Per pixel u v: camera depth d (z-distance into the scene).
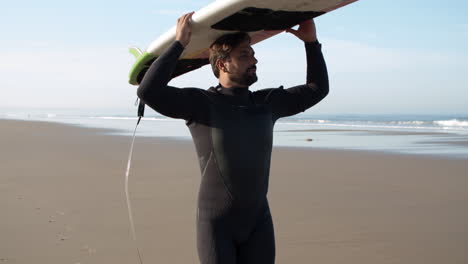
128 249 4.62
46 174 9.21
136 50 2.84
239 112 2.32
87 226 5.41
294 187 7.95
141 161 11.34
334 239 5.01
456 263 4.30
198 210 2.35
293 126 31.88
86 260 4.31
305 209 6.34
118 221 5.64
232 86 2.42
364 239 5.00
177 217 5.84
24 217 5.79
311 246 4.79
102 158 11.95
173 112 2.25
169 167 10.27
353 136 21.03
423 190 7.67
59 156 12.38
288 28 2.56
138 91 2.19
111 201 6.73
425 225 5.53
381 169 10.12
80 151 13.78
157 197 7.02
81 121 42.41
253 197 2.30
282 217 5.93
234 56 2.38
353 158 12.15
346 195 7.25
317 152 13.66
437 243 4.86
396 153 13.34
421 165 10.75
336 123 37.84
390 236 5.11
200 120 2.32
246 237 2.34
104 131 25.22
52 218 5.75
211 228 2.28
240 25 2.28
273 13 2.24
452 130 25.97
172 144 16.27
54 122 38.53
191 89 2.34
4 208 6.24
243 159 2.28
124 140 18.31
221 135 2.27
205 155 2.32
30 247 4.64
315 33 2.70
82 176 9.00
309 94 2.64
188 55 2.83
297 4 2.16
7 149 14.24
